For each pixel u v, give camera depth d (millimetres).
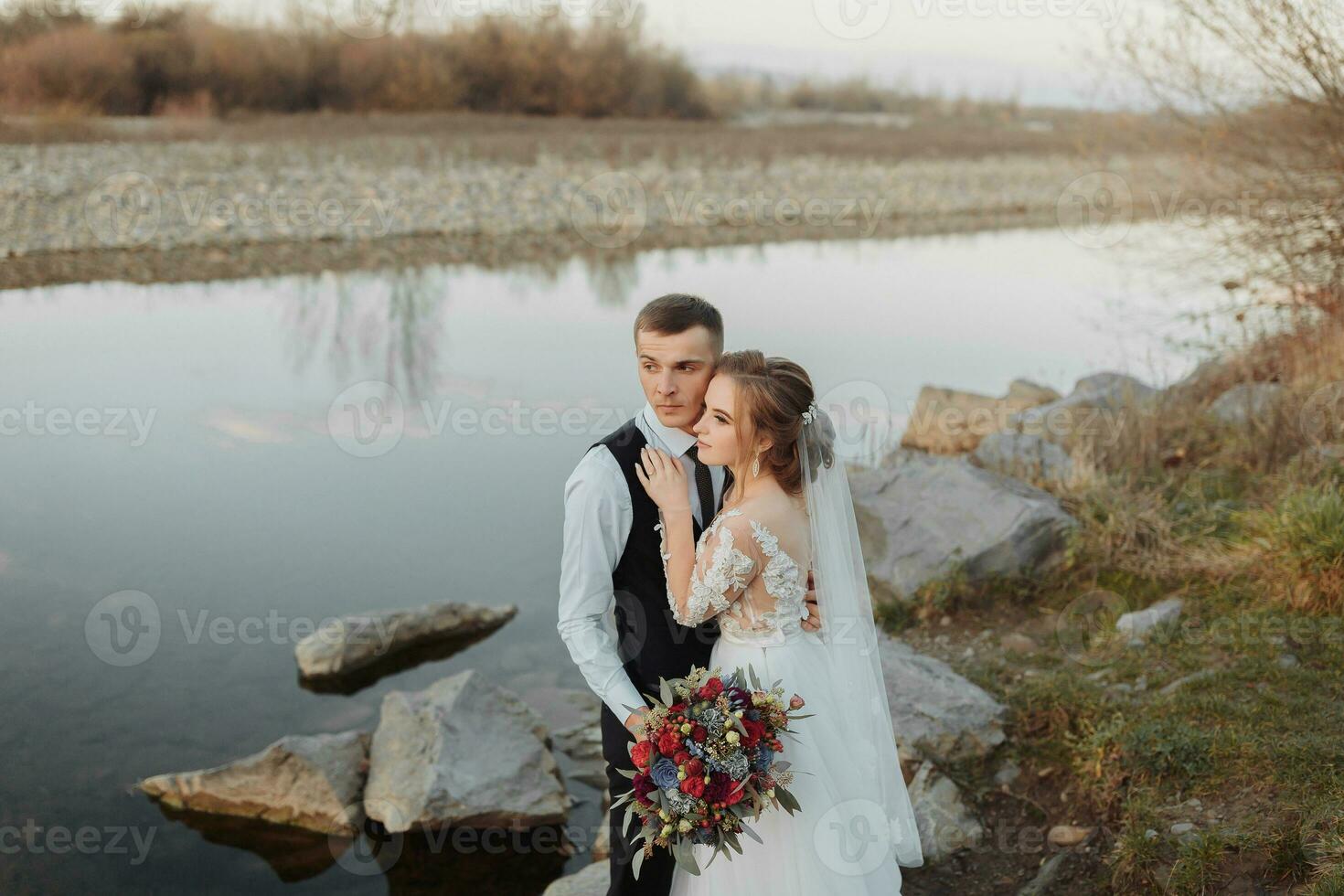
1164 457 5469
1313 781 2945
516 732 3822
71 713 4000
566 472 6395
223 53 22625
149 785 3600
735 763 2109
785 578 2352
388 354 8633
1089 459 5387
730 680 2240
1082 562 4625
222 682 4242
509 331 9477
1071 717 3592
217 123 20922
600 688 2332
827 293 11453
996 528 4625
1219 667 3676
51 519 5566
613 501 2344
